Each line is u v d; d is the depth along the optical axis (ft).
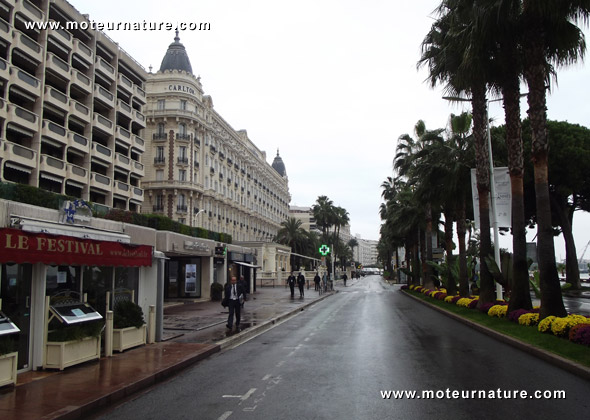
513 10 44.93
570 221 140.05
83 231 33.32
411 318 63.72
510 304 51.67
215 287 102.17
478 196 66.39
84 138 125.90
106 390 23.52
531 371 28.12
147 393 24.66
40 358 28.22
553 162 112.78
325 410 20.27
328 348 38.17
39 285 28.58
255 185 281.74
